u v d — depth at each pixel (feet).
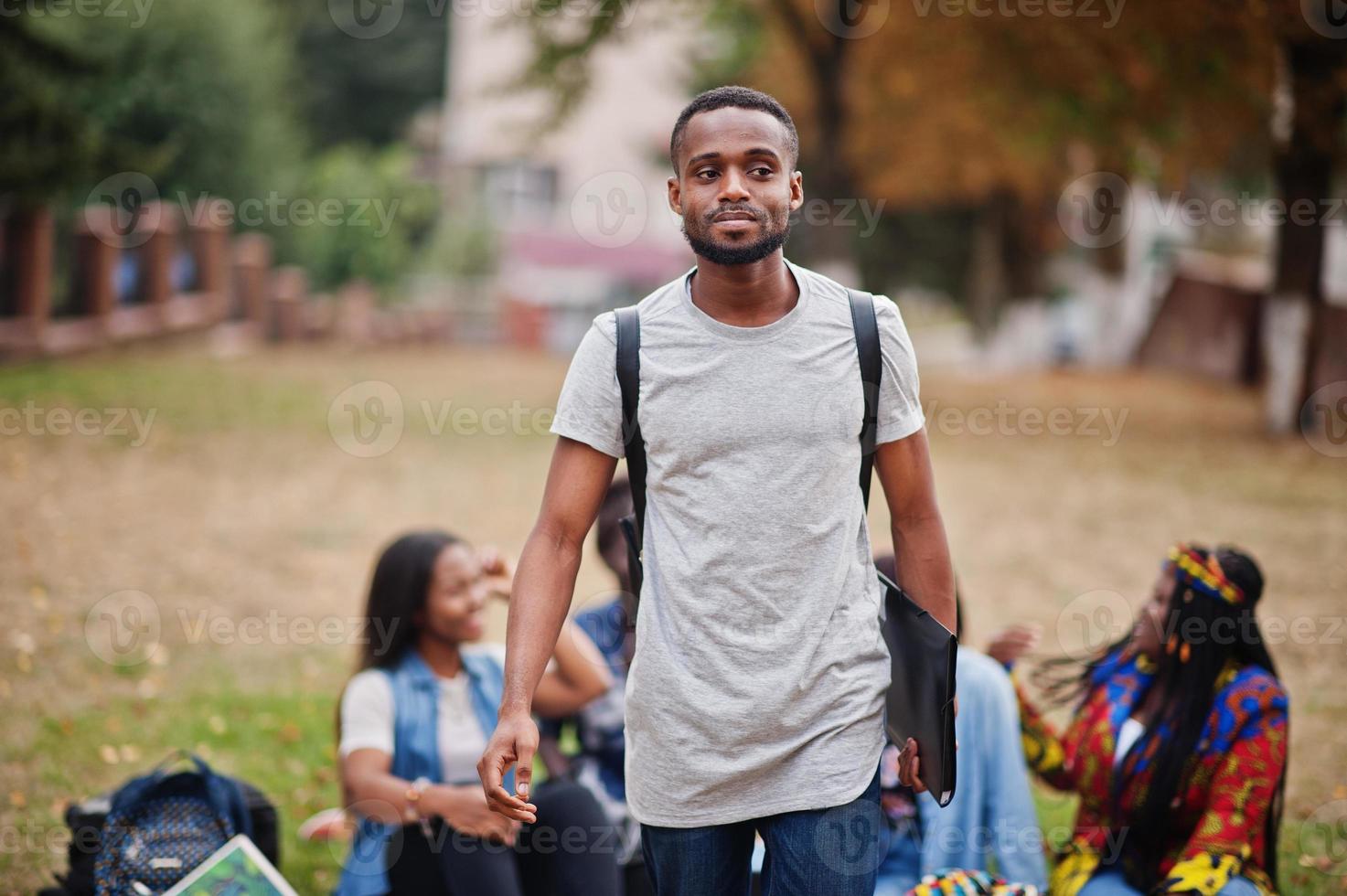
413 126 318.45
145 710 50.57
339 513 86.79
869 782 22.49
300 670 57.21
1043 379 189.37
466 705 35.35
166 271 168.35
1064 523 91.09
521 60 143.13
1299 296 133.28
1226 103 126.82
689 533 22.11
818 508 22.04
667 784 22.30
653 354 22.47
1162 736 31.01
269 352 184.65
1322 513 95.25
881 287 263.49
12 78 120.98
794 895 22.11
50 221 133.80
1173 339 213.87
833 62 146.10
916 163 187.62
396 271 241.35
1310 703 54.49
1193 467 114.01
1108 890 31.19
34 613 60.13
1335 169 131.13
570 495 23.26
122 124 181.57
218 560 73.05
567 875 32.37
